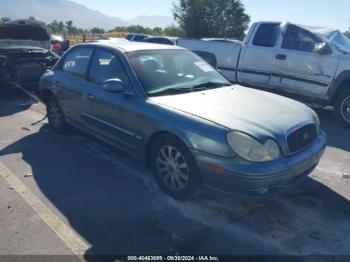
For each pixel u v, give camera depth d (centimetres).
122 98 438
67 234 339
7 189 421
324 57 718
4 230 344
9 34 979
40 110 770
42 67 906
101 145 560
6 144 564
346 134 664
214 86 474
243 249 321
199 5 4397
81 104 516
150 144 416
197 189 378
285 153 351
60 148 547
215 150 343
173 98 414
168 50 501
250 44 830
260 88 848
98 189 422
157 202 394
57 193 413
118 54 465
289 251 319
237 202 395
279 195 413
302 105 438
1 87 880
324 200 406
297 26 766
